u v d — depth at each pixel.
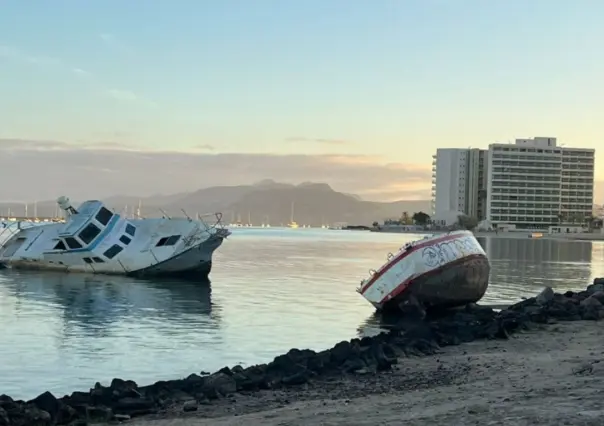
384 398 15.54
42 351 25.39
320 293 47.28
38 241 62.72
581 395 13.59
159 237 58.25
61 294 45.38
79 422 14.80
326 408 14.67
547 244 181.50
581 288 54.03
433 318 34.94
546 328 26.53
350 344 22.59
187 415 15.14
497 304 41.50
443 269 35.97
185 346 26.66
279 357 20.12
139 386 18.95
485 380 16.88
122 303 40.88
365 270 71.69
